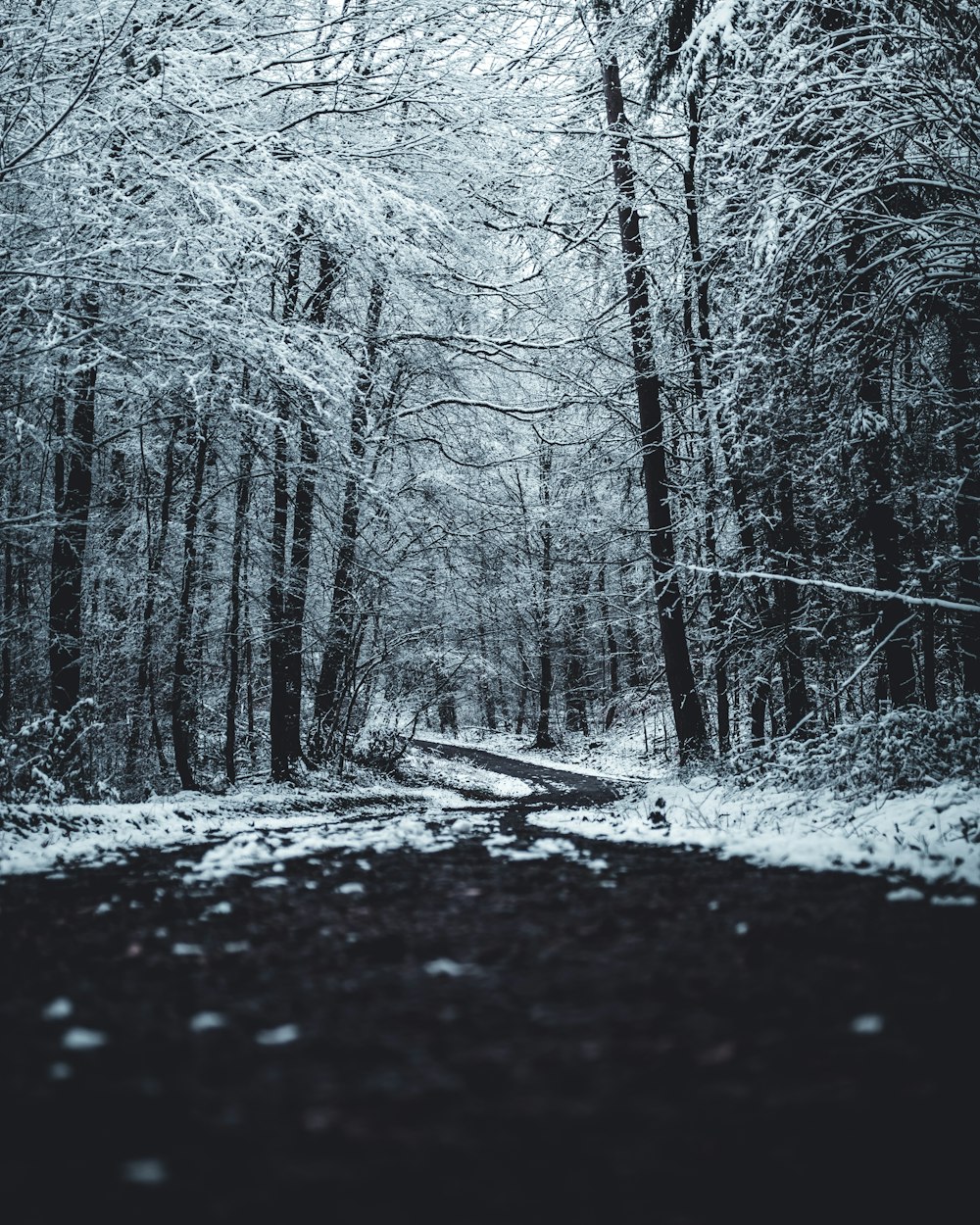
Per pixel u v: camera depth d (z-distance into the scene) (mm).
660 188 19281
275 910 5441
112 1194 2123
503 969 4051
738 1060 2908
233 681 19469
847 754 10578
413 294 19484
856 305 12547
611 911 5176
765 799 11172
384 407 22141
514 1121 2508
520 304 21703
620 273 18797
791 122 11398
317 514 22156
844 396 12656
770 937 4500
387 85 18672
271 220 13516
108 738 19016
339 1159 2299
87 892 6355
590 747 37438
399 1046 3104
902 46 11328
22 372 12359
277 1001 3666
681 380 18844
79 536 14859
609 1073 2830
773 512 16328
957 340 13148
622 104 18984
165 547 18984
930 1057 2896
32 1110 2604
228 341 13445
